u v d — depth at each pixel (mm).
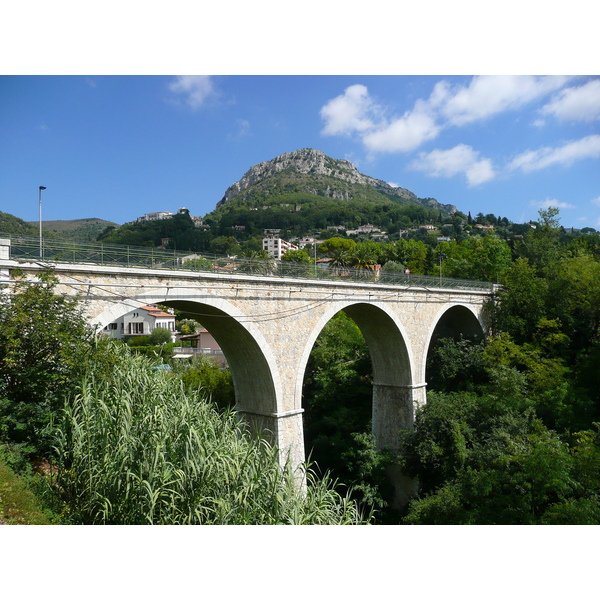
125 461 11953
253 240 147750
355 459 31312
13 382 14219
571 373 33344
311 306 24531
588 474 18734
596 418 29094
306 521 12578
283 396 23062
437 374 38156
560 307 38469
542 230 48562
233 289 20594
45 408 14391
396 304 30734
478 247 66000
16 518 10430
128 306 17047
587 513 16766
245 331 21359
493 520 19422
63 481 12727
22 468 13031
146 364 18125
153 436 12617
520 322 38531
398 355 32375
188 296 18828
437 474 28359
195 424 14148
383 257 92125
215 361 45312
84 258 16141
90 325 15656
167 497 11977
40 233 18141
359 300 27562
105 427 12859
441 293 35094
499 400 28484
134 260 17500
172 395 16094
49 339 13898
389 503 30219
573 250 52438
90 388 14164
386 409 33469
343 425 35781
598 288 36438
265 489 13219
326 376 40500
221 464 12766
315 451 34750
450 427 27828
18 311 13398
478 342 40156
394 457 31062
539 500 18875
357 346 44500
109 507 11836
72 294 15672
